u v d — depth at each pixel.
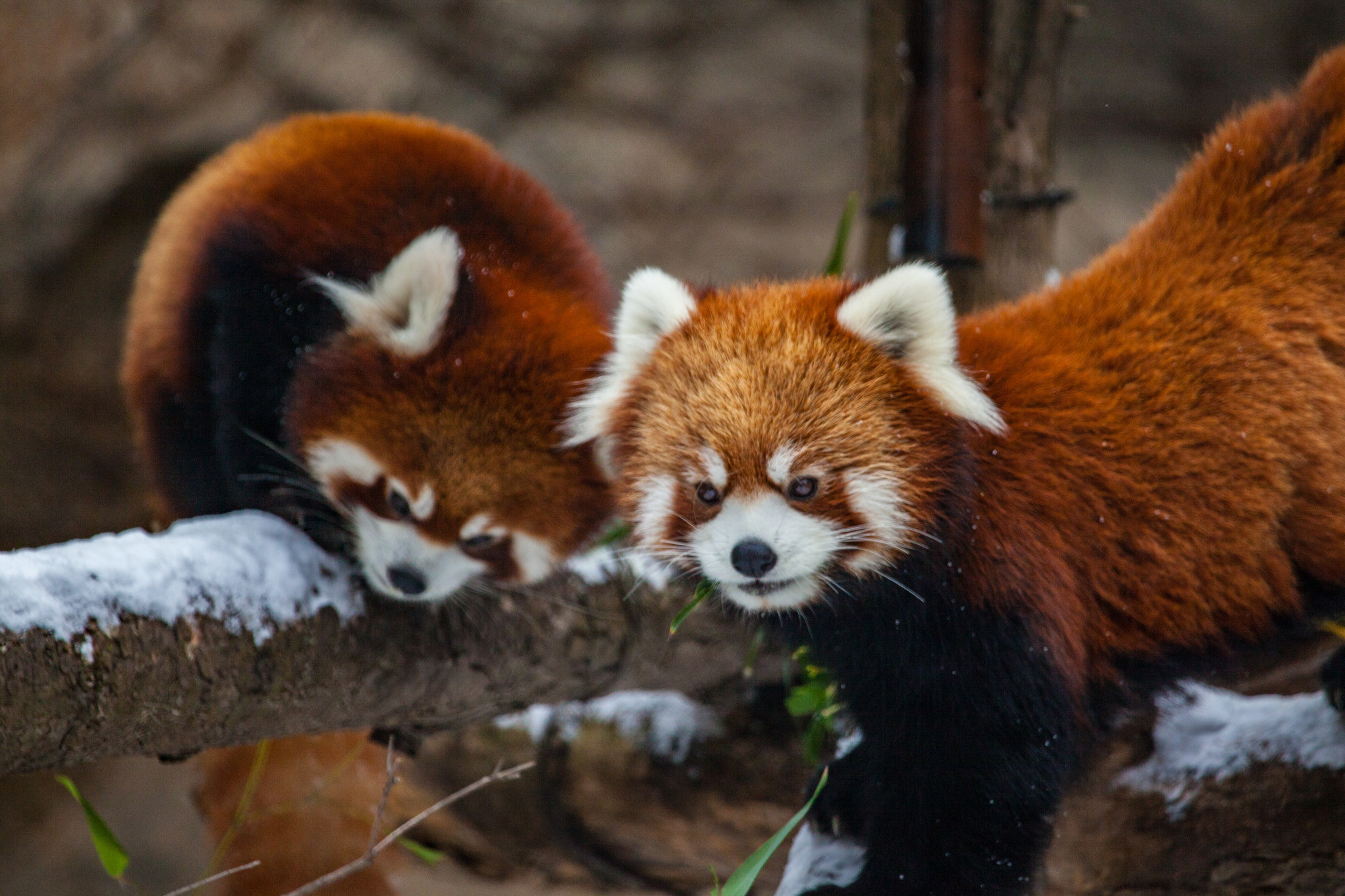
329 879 5.19
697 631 7.72
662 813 8.73
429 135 8.92
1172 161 23.59
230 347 8.36
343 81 21.45
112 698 5.48
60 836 18.19
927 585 5.51
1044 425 5.71
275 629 6.20
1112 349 5.88
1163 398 5.74
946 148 8.38
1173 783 6.99
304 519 7.66
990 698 5.59
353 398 7.32
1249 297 5.84
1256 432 5.66
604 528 7.76
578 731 8.96
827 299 5.84
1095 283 6.19
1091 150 23.53
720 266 22.47
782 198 22.72
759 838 8.52
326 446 7.36
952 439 5.49
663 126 22.86
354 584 6.77
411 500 7.12
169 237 9.49
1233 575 5.72
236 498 8.48
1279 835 6.62
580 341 7.58
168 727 5.82
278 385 8.20
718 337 5.76
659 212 22.56
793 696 6.97
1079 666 5.66
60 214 19.75
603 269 8.87
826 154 22.91
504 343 7.42
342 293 7.59
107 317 19.73
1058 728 5.61
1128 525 5.70
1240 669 6.05
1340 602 5.89
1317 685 7.93
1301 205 5.96
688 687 8.22
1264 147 6.19
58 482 19.11
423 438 7.20
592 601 7.56
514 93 22.52
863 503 5.38
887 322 5.59
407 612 6.91
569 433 7.23
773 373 5.53
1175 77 23.72
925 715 5.76
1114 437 5.71
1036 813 5.72
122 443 19.41
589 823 9.19
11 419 19.00
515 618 7.28
